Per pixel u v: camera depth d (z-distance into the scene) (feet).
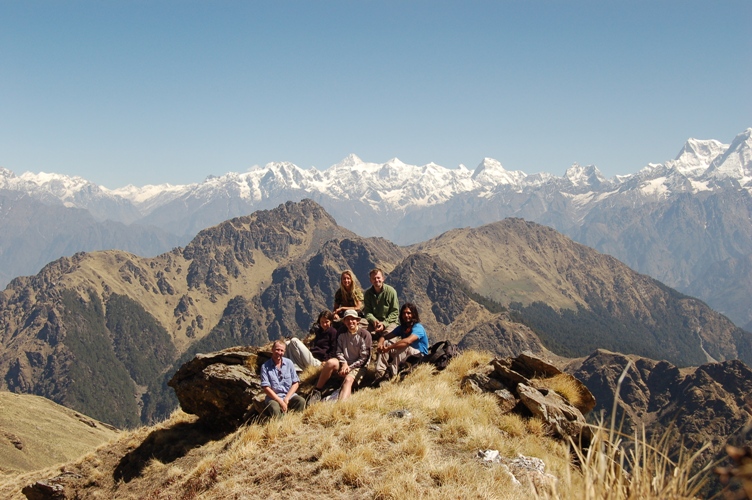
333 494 36.65
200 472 46.93
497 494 33.71
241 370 68.95
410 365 60.90
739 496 11.32
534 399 48.37
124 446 71.41
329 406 49.80
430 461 38.40
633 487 18.90
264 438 47.39
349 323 58.13
